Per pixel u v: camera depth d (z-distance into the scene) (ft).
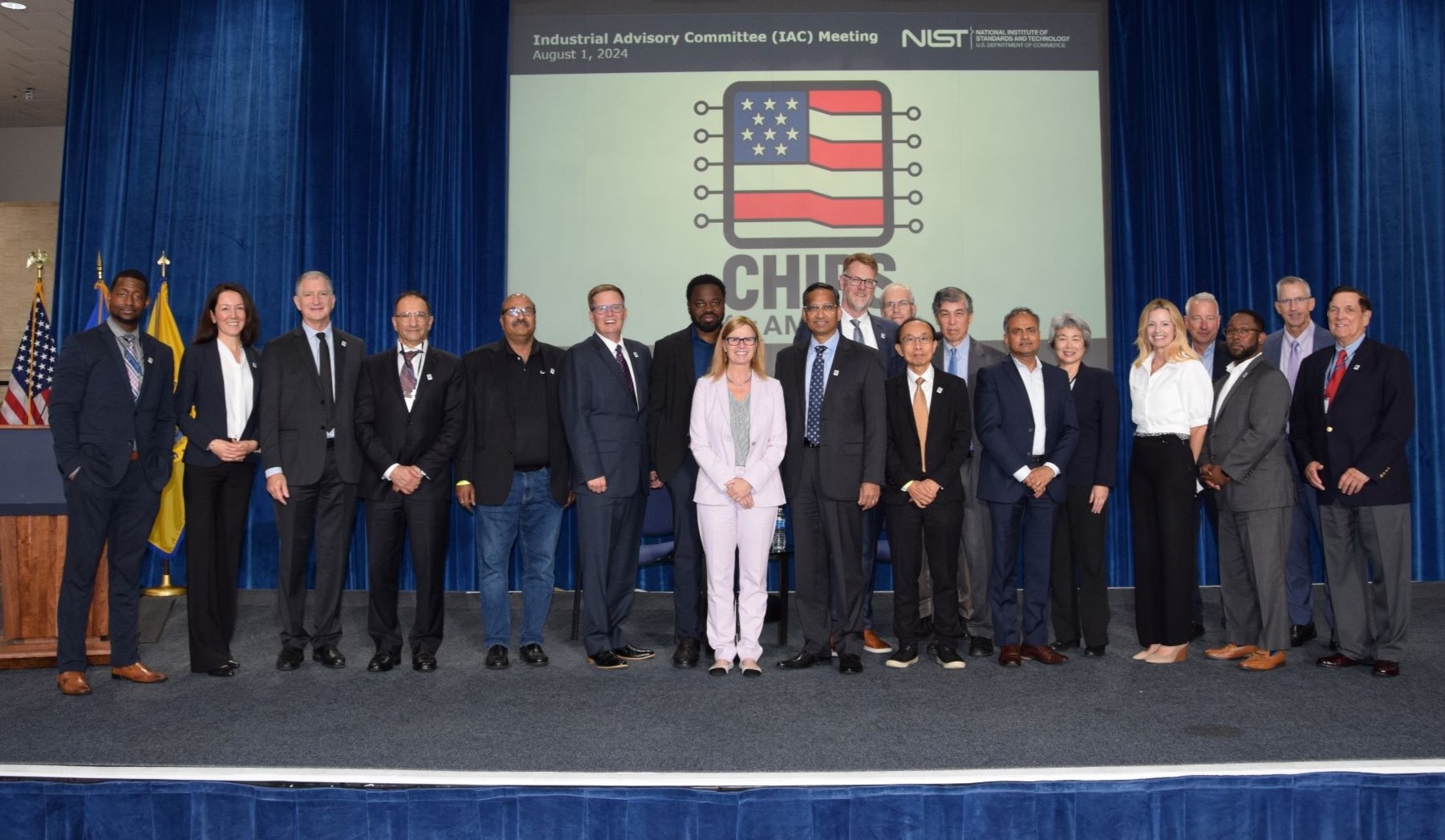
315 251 18.08
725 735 9.30
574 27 18.25
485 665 12.35
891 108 18.12
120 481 11.34
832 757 8.61
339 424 12.32
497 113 18.03
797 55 18.17
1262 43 18.06
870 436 11.98
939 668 12.09
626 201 18.07
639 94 18.17
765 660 12.74
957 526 12.26
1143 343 12.91
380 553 12.24
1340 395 12.26
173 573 17.98
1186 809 7.90
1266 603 12.07
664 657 12.98
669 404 12.53
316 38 18.25
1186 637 12.35
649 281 18.02
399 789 7.90
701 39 18.19
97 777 8.00
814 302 12.16
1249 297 17.94
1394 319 17.94
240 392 12.26
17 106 27.09
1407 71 18.15
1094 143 18.13
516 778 7.95
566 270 18.01
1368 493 11.85
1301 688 11.02
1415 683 11.28
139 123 18.44
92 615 12.80
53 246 28.32
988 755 8.64
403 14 18.20
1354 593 12.19
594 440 12.22
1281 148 18.01
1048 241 18.04
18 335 27.96
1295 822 7.95
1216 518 14.62
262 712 10.21
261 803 7.89
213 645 11.91
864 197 18.04
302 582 12.51
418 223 18.07
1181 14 18.12
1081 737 9.19
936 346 13.93
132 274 11.60
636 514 12.72
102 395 11.30
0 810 7.94
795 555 12.30
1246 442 12.04
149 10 18.56
